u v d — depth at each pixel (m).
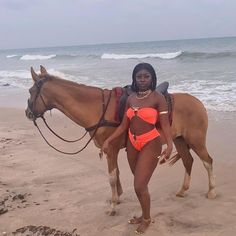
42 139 10.69
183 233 5.03
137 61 34.47
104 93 5.68
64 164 8.34
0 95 20.72
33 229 5.39
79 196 6.57
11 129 12.24
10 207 6.27
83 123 5.75
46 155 9.07
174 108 5.69
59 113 14.12
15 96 19.98
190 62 28.50
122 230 5.24
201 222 5.29
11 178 7.64
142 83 4.68
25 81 26.86
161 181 7.02
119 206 6.00
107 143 4.98
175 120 5.69
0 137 11.16
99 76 23.67
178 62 29.58
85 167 8.09
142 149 4.75
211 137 9.58
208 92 14.92
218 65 24.39
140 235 5.06
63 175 7.68
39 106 5.88
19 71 36.31
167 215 5.55
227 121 10.91
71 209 6.07
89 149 9.38
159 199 6.20
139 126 4.70
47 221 5.71
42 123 12.79
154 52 52.19
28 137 11.03
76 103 5.69
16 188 7.09
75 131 11.33
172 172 7.44
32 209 6.14
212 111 12.09
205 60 29.06
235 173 7.12
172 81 18.56
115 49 78.81
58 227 5.49
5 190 7.01
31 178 7.59
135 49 70.06
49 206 6.23
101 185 7.03
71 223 5.60
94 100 5.64
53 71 29.19
